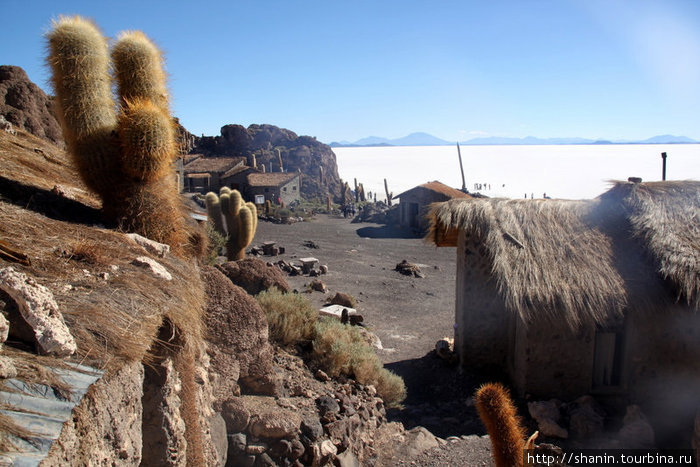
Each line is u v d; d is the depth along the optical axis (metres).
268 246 29.42
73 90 5.77
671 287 10.19
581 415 9.38
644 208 11.41
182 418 4.68
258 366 7.26
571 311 9.95
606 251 10.99
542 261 10.68
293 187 64.69
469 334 12.18
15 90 20.31
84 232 5.07
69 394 2.65
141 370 3.74
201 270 7.18
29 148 8.59
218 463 5.72
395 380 10.10
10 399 2.40
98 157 5.79
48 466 2.33
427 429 9.35
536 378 10.49
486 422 3.74
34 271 3.79
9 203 5.24
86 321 3.32
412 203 43.44
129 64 6.16
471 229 11.79
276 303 10.39
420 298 20.33
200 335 5.74
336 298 17.98
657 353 10.12
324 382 8.63
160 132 5.74
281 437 6.41
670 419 10.01
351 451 7.07
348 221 51.44
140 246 5.28
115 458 3.17
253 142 98.00
